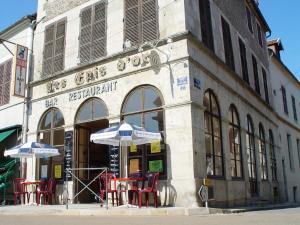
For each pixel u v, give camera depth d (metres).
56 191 15.34
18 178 15.81
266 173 20.44
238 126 17.00
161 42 13.38
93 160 15.85
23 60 17.75
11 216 10.32
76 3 16.95
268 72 24.97
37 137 16.86
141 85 13.69
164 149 12.60
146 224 6.93
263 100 21.59
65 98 16.05
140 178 11.98
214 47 15.67
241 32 20.28
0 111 19.53
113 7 15.44
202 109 13.05
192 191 11.69
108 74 14.70
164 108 12.84
